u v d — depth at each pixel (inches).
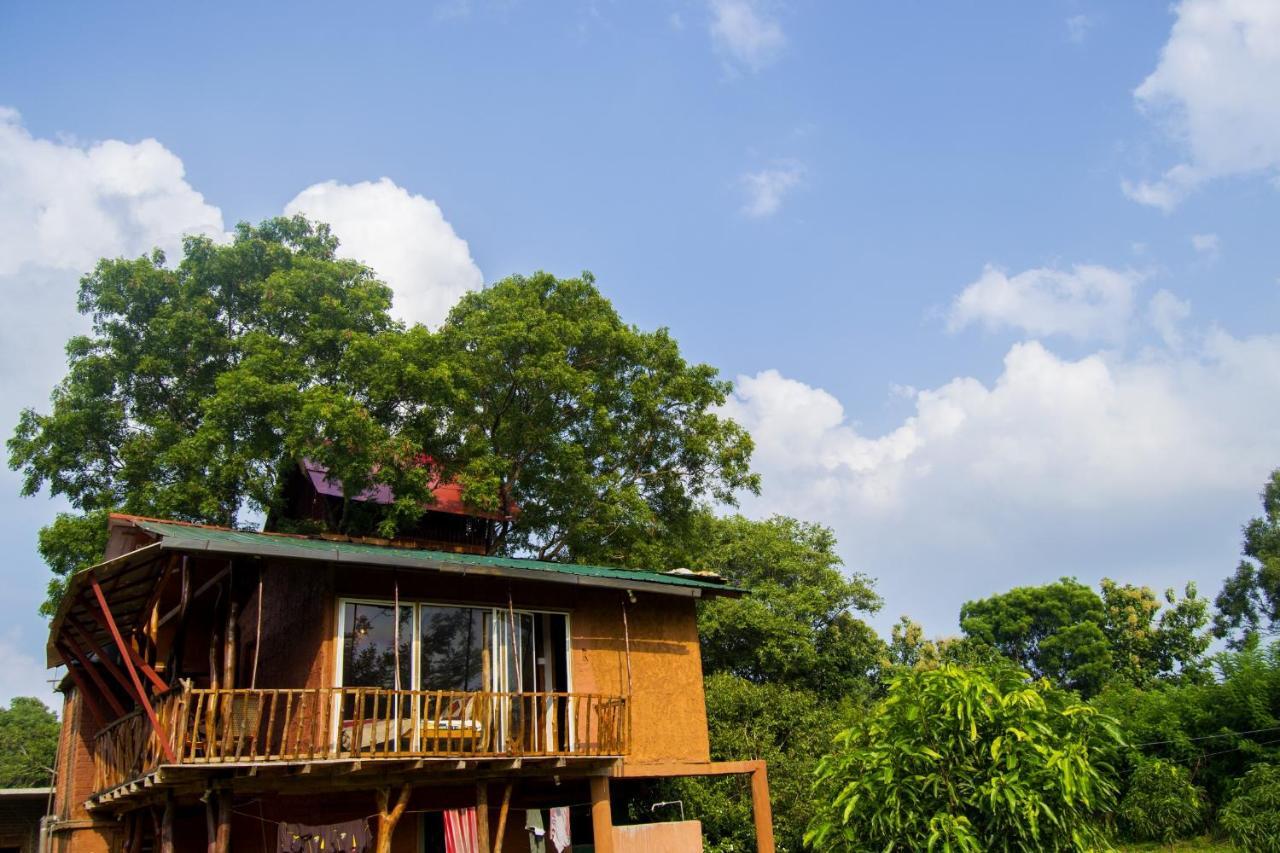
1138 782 838.5
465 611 567.8
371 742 468.4
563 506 912.9
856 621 1212.5
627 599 643.5
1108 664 1453.0
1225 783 821.2
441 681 542.0
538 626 599.5
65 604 476.1
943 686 389.7
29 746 1809.8
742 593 665.6
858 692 1186.6
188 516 821.2
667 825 605.0
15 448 879.7
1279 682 838.5
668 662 647.1
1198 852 773.3
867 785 379.9
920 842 366.9
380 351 816.9
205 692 426.9
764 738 840.9
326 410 747.4
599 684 606.5
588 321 928.9
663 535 958.4
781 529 1304.1
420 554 537.3
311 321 914.1
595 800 560.7
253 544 441.4
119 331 914.7
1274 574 1390.3
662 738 621.3
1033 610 1577.3
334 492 833.5
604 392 925.8
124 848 593.6
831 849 398.3
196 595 566.6
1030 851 354.9
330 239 1024.9
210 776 434.0
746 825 760.3
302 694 454.9
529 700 575.5
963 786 373.1
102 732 570.9
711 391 986.1
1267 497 1482.5
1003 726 378.3
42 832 690.8
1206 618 1475.1
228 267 933.8
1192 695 896.9
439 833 585.3
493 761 506.6
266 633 597.3
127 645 477.4
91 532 808.3
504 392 871.1
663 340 987.9
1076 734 383.2
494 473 831.7
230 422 812.0
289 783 463.8
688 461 979.9
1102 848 371.2
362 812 556.4
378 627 530.6
